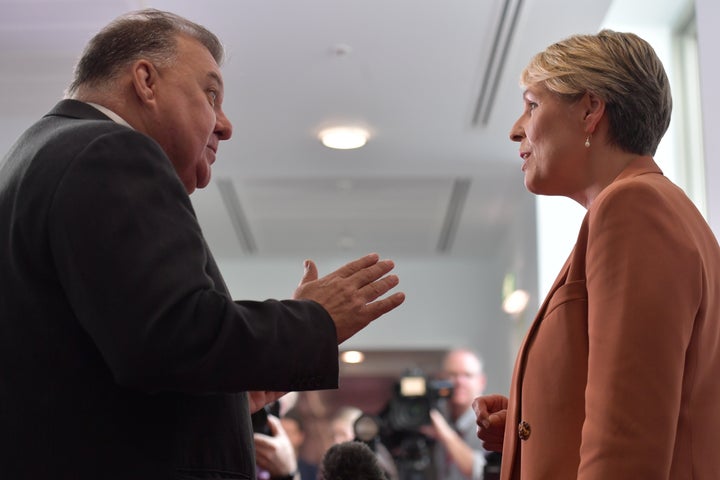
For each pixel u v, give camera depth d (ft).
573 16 13.99
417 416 15.81
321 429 30.99
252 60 15.49
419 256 31.40
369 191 23.63
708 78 10.41
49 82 16.08
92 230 4.78
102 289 4.71
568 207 20.36
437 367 33.04
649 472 4.88
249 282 31.68
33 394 4.93
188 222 4.99
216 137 6.11
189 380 4.75
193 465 5.13
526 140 6.30
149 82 5.72
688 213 5.59
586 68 6.02
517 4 13.66
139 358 4.65
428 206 25.05
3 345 5.00
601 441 4.97
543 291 20.07
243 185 23.03
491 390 31.40
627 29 15.08
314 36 14.62
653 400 4.97
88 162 4.91
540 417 5.54
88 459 4.89
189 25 6.03
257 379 4.92
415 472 15.70
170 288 4.72
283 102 17.37
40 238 4.92
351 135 19.02
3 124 18.07
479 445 18.12
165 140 5.74
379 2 13.58
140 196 4.89
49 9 13.60
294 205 24.91
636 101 5.96
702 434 5.24
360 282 5.43
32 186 5.00
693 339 5.28
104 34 5.83
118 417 4.95
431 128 18.69
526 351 5.78
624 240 5.24
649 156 6.07
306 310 5.18
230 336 4.80
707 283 5.35
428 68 15.79
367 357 33.30
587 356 5.49
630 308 5.10
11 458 4.90
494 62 15.51
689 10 14.53
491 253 30.78
